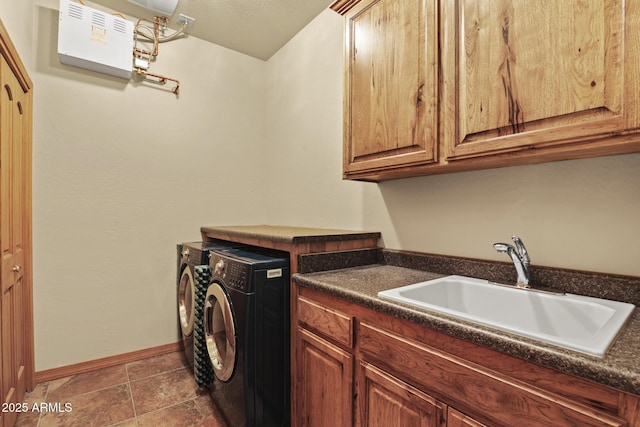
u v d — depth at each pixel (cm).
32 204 199
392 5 132
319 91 235
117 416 170
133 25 225
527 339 70
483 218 138
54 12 208
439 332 86
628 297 99
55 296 209
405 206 171
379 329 104
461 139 109
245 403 140
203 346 191
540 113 89
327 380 125
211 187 273
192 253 217
